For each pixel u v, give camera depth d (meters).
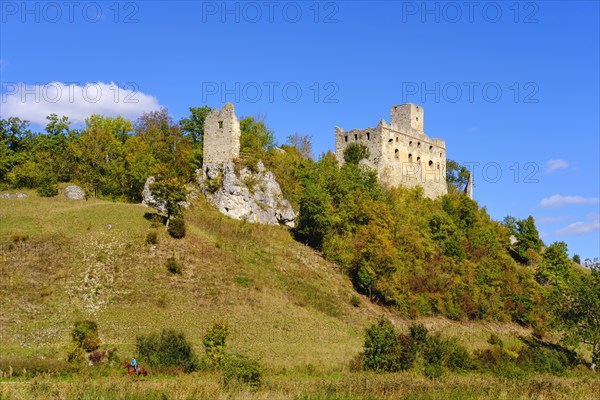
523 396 39.56
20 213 83.38
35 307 60.19
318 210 89.06
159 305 63.81
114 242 74.75
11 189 100.38
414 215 103.94
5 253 68.88
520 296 95.50
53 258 69.50
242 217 91.69
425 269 90.44
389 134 118.25
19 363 44.56
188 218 86.94
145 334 56.78
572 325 76.62
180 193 80.44
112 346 52.91
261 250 82.50
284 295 72.50
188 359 48.03
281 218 95.94
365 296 82.19
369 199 100.62
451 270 93.38
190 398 33.91
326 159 114.44
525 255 120.00
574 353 78.50
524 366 61.59
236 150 97.62
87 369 44.69
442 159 130.38
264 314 66.69
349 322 71.06
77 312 60.44
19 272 65.56
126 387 36.38
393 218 97.19
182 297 66.25
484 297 90.88
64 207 88.12
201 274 71.50
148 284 67.31
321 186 101.50
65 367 44.94
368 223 93.62
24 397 33.00
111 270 68.81
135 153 106.25
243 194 92.62
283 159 107.19
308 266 82.50
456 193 134.62
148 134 114.00
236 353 53.59
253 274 74.62
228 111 97.94
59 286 64.50
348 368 52.38
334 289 79.31
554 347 82.38
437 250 97.44
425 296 85.19
